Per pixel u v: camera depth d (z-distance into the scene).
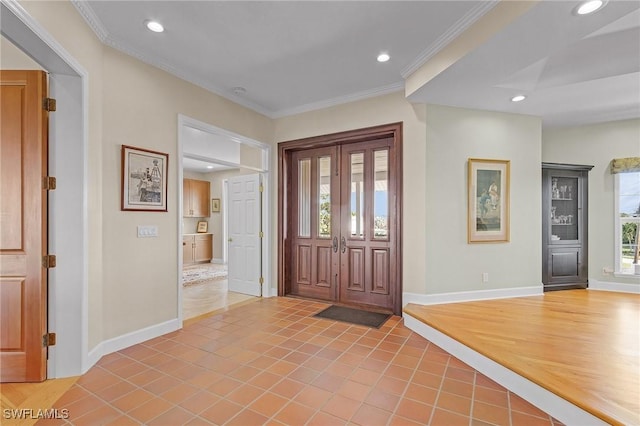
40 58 2.02
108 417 1.76
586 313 3.22
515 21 2.04
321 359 2.51
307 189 4.53
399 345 2.81
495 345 2.39
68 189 2.23
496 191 3.82
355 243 4.13
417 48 2.83
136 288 2.81
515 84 3.17
